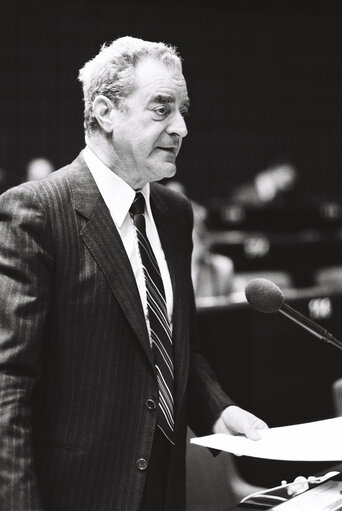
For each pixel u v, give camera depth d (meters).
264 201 15.23
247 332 5.51
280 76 16.91
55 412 2.29
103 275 2.30
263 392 5.60
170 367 2.41
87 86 2.41
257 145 16.64
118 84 2.32
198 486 3.16
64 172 2.43
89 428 2.27
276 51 16.84
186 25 15.91
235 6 16.34
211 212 13.96
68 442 2.27
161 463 2.38
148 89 2.31
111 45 2.40
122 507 2.27
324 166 17.28
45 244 2.27
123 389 2.30
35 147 14.25
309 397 5.89
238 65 16.47
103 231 2.34
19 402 2.18
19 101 14.14
